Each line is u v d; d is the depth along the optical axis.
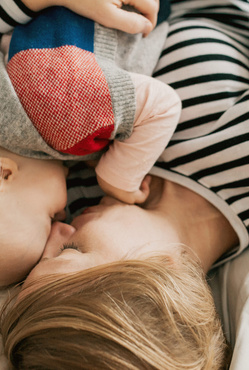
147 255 0.69
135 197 0.77
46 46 0.68
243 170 0.78
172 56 0.83
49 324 0.54
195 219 0.82
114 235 0.70
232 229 0.84
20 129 0.64
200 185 0.81
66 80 0.64
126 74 0.69
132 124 0.71
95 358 0.51
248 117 0.78
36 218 0.68
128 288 0.58
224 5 0.87
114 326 0.54
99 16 0.71
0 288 0.72
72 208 0.89
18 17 0.71
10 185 0.67
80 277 0.59
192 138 0.82
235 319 0.75
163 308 0.57
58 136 0.65
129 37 0.77
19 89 0.65
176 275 0.64
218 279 0.88
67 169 0.83
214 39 0.83
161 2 0.84
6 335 0.62
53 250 0.69
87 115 0.65
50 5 0.71
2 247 0.62
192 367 0.55
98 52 0.72
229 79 0.81
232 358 0.64
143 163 0.73
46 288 0.59
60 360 0.52
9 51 0.70
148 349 0.53
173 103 0.74
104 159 0.75
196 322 0.60
